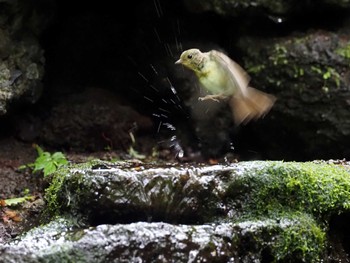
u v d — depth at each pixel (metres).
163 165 7.80
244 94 6.77
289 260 6.81
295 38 10.52
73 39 12.02
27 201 9.57
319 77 10.29
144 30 11.86
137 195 7.11
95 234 6.43
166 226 6.55
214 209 7.11
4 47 10.15
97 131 11.80
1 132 11.38
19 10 10.20
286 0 10.29
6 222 8.99
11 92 10.23
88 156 11.58
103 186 7.16
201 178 7.16
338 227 7.37
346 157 10.59
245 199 7.16
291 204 7.13
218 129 11.70
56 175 7.76
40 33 10.87
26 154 11.16
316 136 10.56
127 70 12.38
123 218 7.19
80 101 12.00
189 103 11.66
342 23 10.59
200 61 7.07
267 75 10.56
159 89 12.01
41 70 10.94
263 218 7.00
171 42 11.62
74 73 12.28
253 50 10.69
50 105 11.86
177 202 7.12
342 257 7.27
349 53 10.30
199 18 11.25
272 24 10.65
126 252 6.34
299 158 10.99
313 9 10.46
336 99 10.27
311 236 6.88
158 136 12.27
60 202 7.47
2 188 10.07
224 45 11.27
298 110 10.48
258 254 6.73
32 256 6.26
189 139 12.02
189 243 6.44
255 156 11.61
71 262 6.26
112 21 12.11
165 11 11.49
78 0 11.89
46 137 11.62
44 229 7.01
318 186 7.16
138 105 12.50
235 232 6.68
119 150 11.93
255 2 10.29
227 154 11.82
